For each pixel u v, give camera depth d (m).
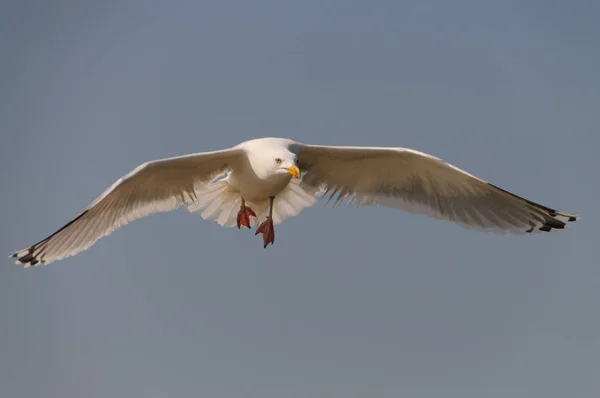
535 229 12.82
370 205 13.38
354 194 13.41
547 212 12.60
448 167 12.34
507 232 12.93
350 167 13.09
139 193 12.44
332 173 13.27
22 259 12.09
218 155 12.27
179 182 12.59
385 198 13.31
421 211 13.16
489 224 12.98
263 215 13.78
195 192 12.82
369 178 13.21
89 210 11.95
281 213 13.80
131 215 12.55
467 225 13.01
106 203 12.19
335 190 13.45
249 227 13.33
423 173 12.77
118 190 12.08
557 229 12.66
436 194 13.02
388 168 12.95
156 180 12.37
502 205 12.84
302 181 13.34
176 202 12.77
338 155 12.82
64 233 12.10
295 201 13.81
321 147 12.75
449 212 13.07
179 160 12.03
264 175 12.31
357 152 12.66
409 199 13.19
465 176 12.43
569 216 12.54
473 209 12.97
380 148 12.51
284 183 12.60
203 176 12.66
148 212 12.65
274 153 12.16
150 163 11.88
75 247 12.33
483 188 12.64
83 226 12.22
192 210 13.74
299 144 12.77
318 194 13.48
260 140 12.59
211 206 13.74
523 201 12.69
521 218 12.84
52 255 12.27
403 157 12.54
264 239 13.02
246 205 13.62
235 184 13.05
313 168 13.24
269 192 12.91
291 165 12.00
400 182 13.12
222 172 12.73
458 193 12.88
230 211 13.77
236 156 12.52
